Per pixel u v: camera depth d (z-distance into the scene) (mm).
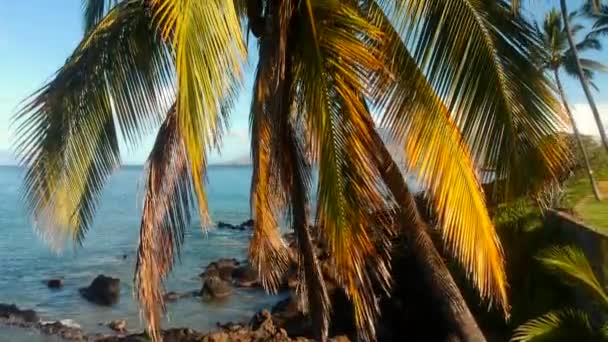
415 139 6422
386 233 7234
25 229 57469
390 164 6945
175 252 8164
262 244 8859
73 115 7793
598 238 15094
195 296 29438
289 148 7371
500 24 6785
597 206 22484
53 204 7883
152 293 7625
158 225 7719
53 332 23844
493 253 6590
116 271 37094
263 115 6984
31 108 7668
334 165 6145
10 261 40062
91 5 9492
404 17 6574
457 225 6375
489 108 6586
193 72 4586
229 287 30281
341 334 20141
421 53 6582
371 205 6316
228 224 58781
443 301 7785
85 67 7699
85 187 8203
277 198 8289
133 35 7711
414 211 7336
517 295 17891
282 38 6520
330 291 21000
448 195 6344
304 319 21750
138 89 7859
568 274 11703
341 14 6449
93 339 22969
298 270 8797
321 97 6227
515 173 6668
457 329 7742
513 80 6680
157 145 7629
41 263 39344
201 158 4734
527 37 6871
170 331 21234
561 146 6801
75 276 35438
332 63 6285
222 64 4809
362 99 6406
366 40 6656
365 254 6719
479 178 6680
